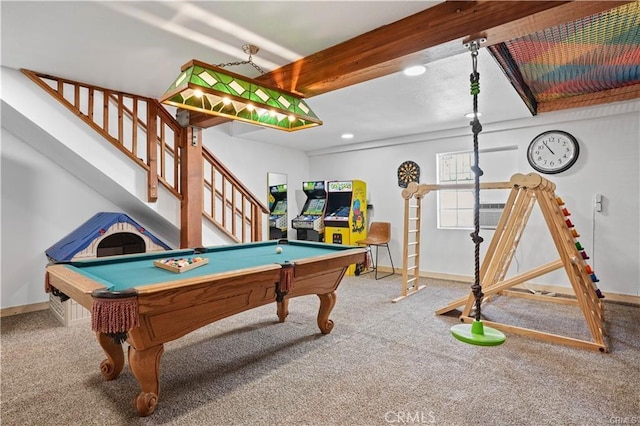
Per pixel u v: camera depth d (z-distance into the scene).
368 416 1.94
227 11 2.16
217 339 3.08
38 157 3.92
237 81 2.25
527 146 4.71
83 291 1.78
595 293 3.16
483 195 5.21
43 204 3.96
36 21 2.27
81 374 2.43
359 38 2.48
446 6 2.08
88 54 2.78
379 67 2.43
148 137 3.81
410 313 3.77
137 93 3.70
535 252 4.68
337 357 2.70
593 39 2.76
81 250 3.40
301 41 2.57
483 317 3.59
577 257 2.93
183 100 2.30
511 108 4.16
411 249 5.91
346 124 4.95
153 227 4.73
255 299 2.41
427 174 5.67
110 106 4.23
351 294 4.58
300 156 7.06
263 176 6.29
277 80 3.04
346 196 6.21
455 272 5.41
